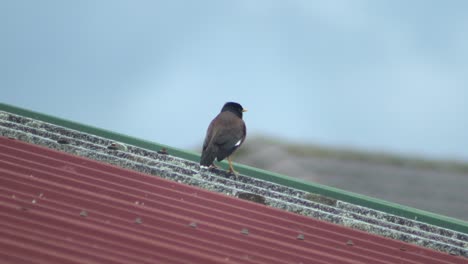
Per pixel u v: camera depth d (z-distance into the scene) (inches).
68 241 466.0
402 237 543.8
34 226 471.2
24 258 442.9
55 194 509.4
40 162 542.9
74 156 557.0
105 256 460.4
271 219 535.8
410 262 520.4
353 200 560.7
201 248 489.7
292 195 562.9
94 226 484.7
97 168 550.6
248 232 516.7
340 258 510.6
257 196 557.0
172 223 507.5
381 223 551.5
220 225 518.6
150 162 568.1
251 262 486.6
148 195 533.3
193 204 534.0
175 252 478.3
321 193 563.8
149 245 479.2
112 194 525.3
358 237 537.3
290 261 496.4
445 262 526.9
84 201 508.7
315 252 511.2
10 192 501.4
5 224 466.3
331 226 542.0
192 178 564.1
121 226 492.4
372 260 514.9
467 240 546.9
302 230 532.4
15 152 547.5
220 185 562.9
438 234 549.0
